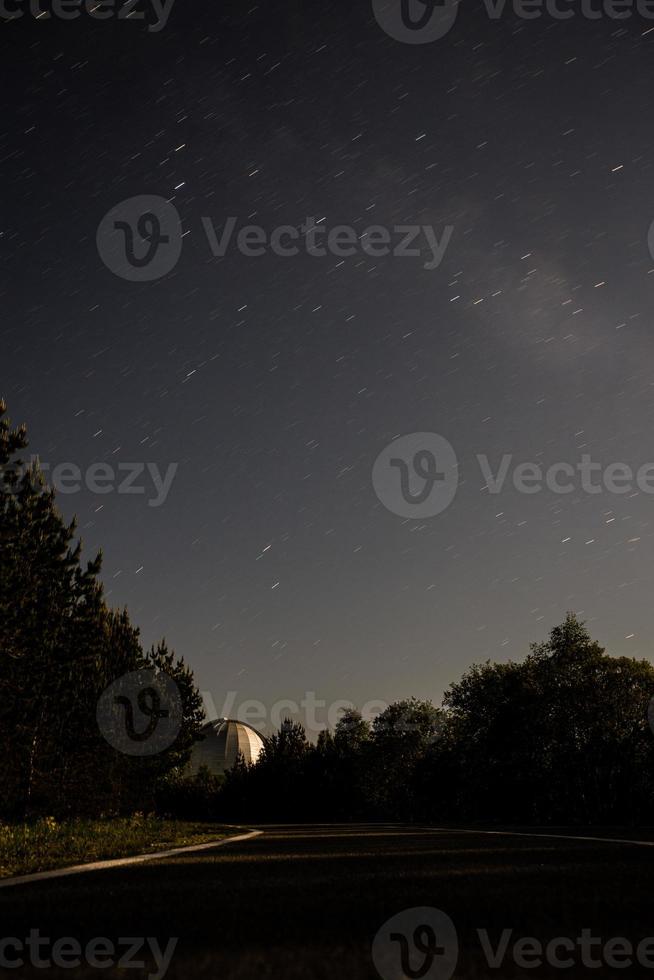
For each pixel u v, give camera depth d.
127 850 23.06
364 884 12.20
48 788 34.59
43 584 30.55
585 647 73.31
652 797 60.94
